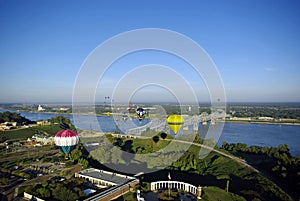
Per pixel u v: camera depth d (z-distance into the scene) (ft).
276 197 163.32
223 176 214.90
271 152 280.10
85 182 187.83
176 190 168.86
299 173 189.57
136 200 149.69
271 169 226.79
